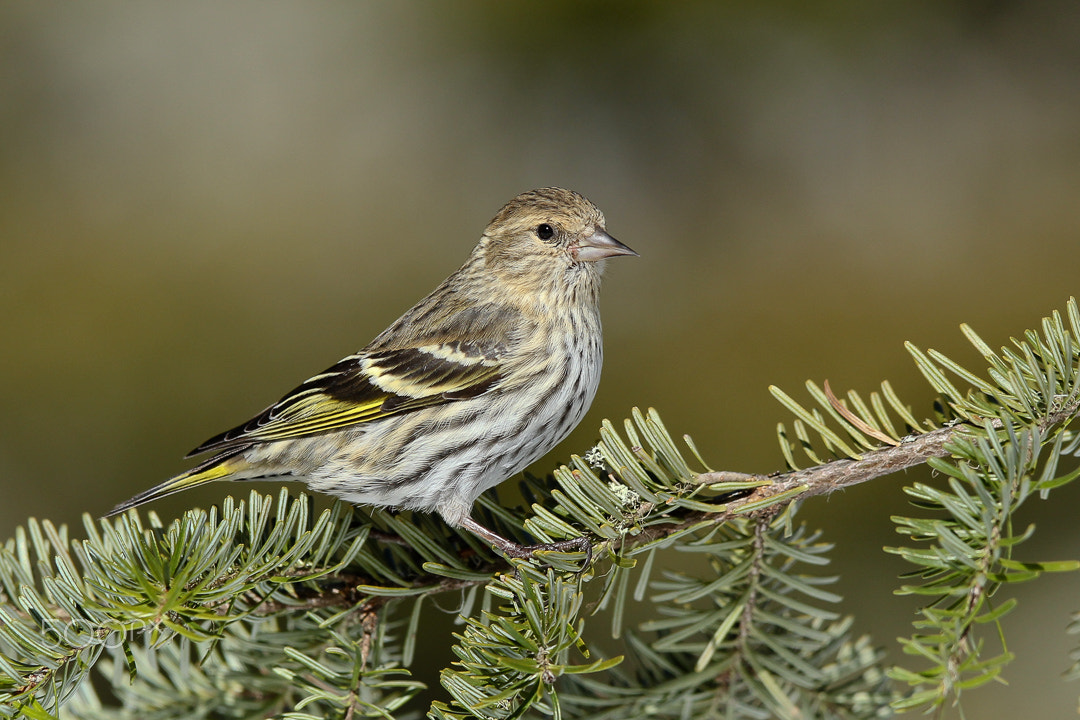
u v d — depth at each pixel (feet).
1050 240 33.94
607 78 37.24
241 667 21.97
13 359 34.30
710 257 36.19
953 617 14.28
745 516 19.22
